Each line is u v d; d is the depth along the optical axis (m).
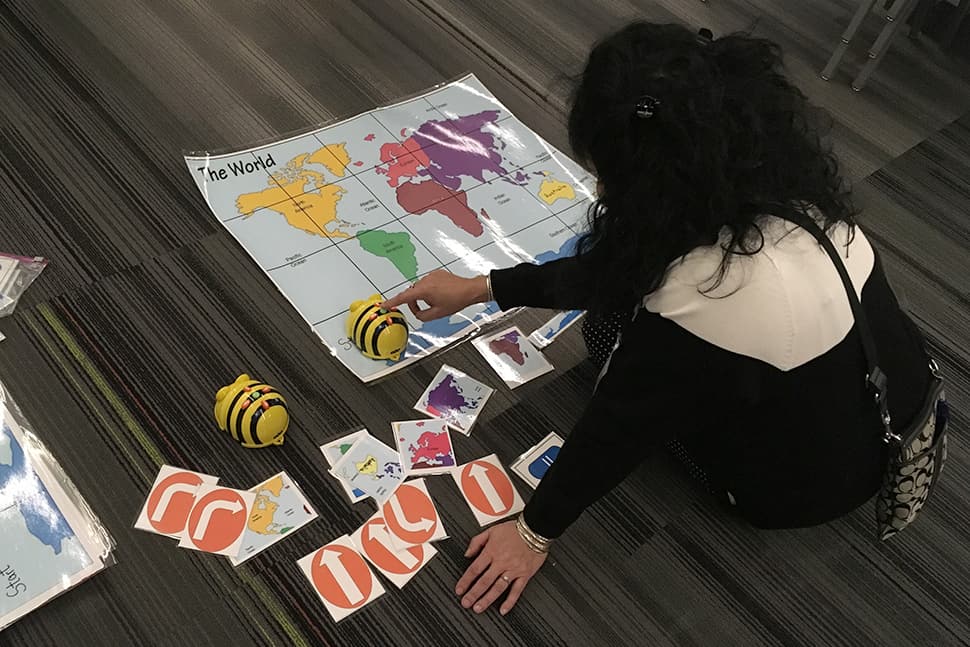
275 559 1.30
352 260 1.68
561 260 1.31
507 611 1.28
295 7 2.21
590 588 1.33
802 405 1.03
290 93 1.99
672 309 0.94
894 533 1.26
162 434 1.41
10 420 1.39
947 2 2.51
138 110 1.90
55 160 1.77
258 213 1.73
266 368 1.51
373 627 1.25
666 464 1.49
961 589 1.40
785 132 0.89
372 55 2.12
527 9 2.35
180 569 1.27
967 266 1.93
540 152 1.96
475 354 1.60
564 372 1.60
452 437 1.48
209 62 2.03
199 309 1.58
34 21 2.05
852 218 1.02
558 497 1.16
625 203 0.90
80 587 1.24
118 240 1.66
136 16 2.11
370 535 1.34
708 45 0.89
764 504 1.25
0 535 1.26
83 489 1.33
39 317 1.53
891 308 1.07
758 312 0.92
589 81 0.90
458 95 2.06
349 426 1.46
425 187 1.83
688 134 0.83
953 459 1.57
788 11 2.55
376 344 1.50
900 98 2.33
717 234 0.90
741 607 1.34
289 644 1.22
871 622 1.35
